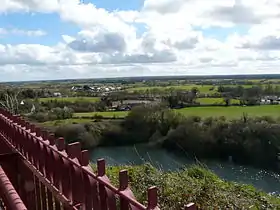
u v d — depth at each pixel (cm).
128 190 230
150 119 3488
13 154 480
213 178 812
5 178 273
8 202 249
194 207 174
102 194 254
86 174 276
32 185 446
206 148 2927
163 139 3206
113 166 918
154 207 196
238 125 3050
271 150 2458
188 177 776
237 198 664
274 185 1366
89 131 3022
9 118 600
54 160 345
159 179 719
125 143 3269
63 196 324
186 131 3177
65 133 2853
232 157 2644
